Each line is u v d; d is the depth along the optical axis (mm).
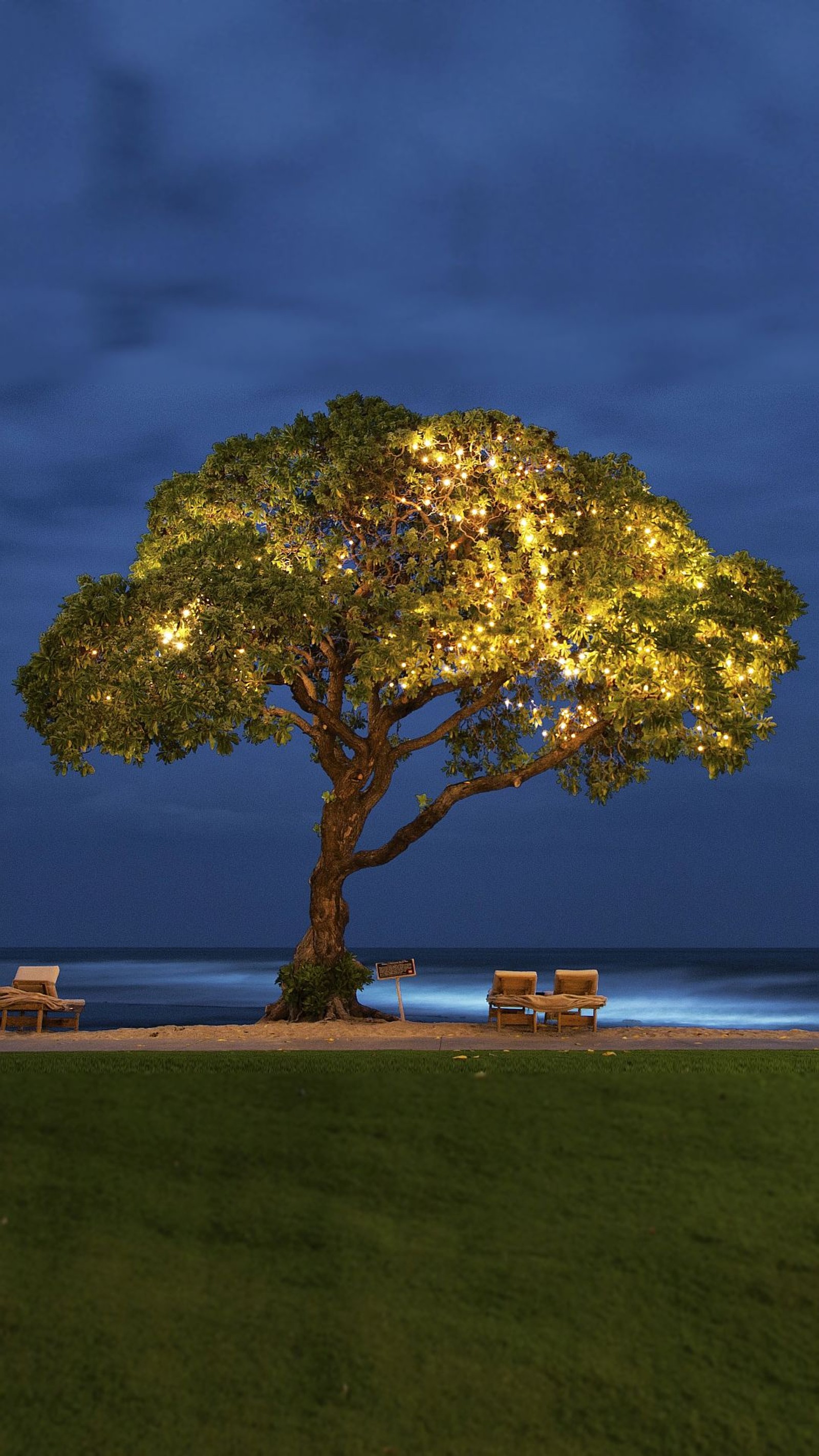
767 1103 12047
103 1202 9797
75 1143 10852
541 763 22328
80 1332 8086
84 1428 7242
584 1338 8195
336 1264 8961
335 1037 18062
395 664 19328
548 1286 8734
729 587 20891
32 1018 21688
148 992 54812
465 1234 9422
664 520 21594
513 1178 10352
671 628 18781
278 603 19234
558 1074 12922
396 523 22297
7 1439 7125
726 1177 10406
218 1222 9531
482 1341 8125
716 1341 8219
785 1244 9328
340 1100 11953
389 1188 10133
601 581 19844
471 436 21312
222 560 20312
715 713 19172
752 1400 7691
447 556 22312
